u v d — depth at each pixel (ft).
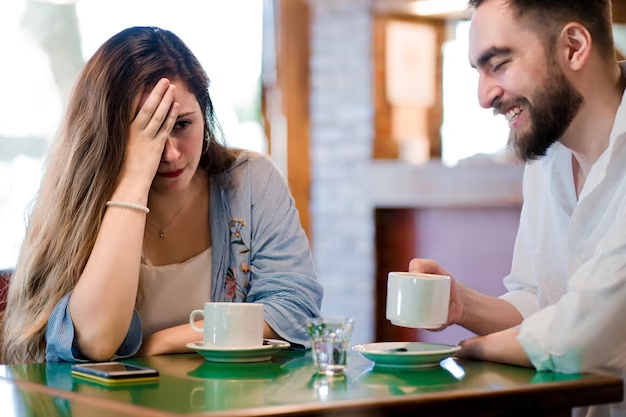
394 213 20.81
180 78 6.64
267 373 5.18
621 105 5.94
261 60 21.50
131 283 6.28
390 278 5.61
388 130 21.08
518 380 4.81
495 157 19.26
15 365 5.93
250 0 21.15
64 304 6.29
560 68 5.90
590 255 6.30
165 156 6.55
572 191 6.66
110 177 6.48
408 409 4.24
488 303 6.45
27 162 19.25
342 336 5.10
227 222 7.22
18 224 19.11
